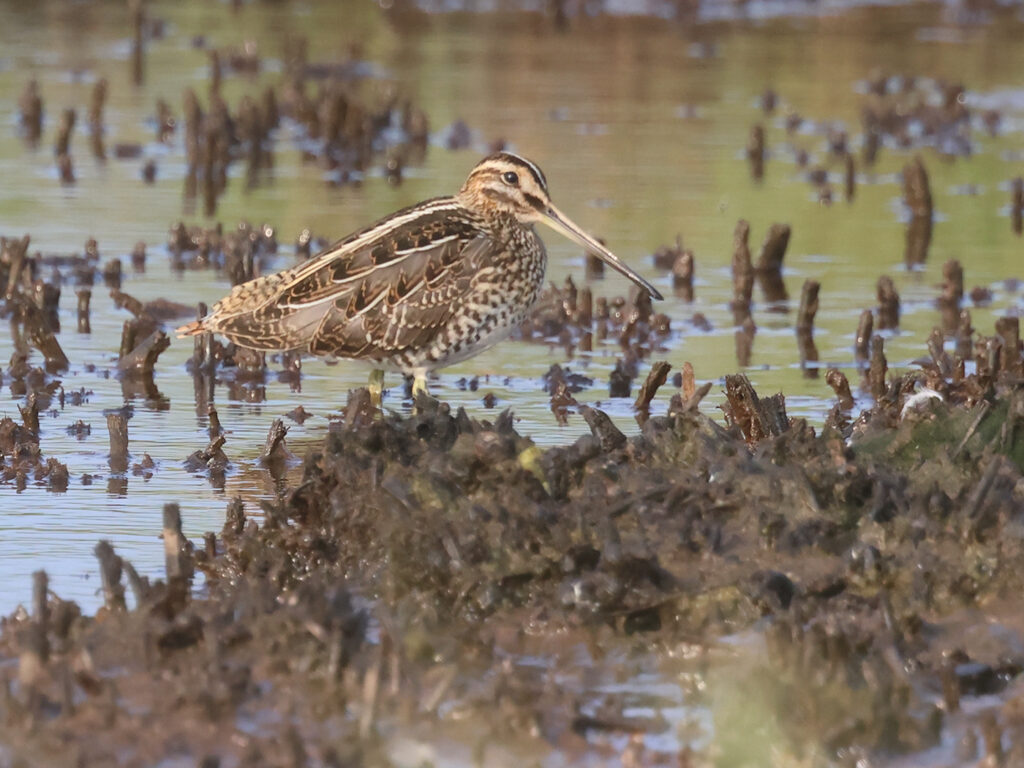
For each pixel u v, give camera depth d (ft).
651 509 31.27
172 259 62.95
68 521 36.19
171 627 27.66
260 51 106.93
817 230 69.26
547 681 27.58
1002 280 61.57
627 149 82.07
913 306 58.08
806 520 31.07
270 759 24.53
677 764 25.21
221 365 51.01
